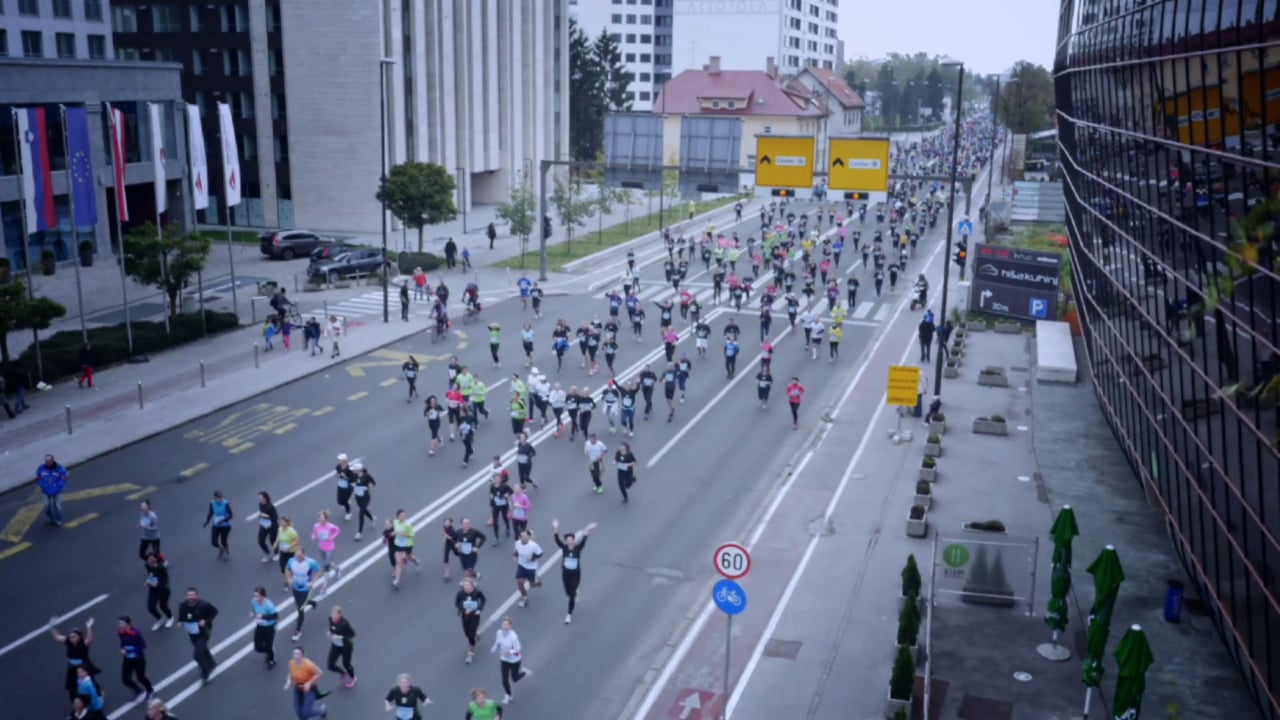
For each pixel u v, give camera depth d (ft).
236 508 74.38
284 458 84.58
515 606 60.90
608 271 177.99
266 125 217.36
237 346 120.57
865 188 122.52
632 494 78.23
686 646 56.65
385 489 78.07
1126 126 63.82
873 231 232.53
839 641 57.11
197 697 51.26
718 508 75.97
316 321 116.16
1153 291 60.54
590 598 62.08
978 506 76.02
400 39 209.87
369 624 58.54
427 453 86.07
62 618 58.75
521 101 259.39
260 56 214.07
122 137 113.70
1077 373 110.83
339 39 208.44
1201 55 46.44
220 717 49.60
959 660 55.01
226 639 56.75
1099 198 78.48
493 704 44.45
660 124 141.08
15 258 154.71
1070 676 53.47
